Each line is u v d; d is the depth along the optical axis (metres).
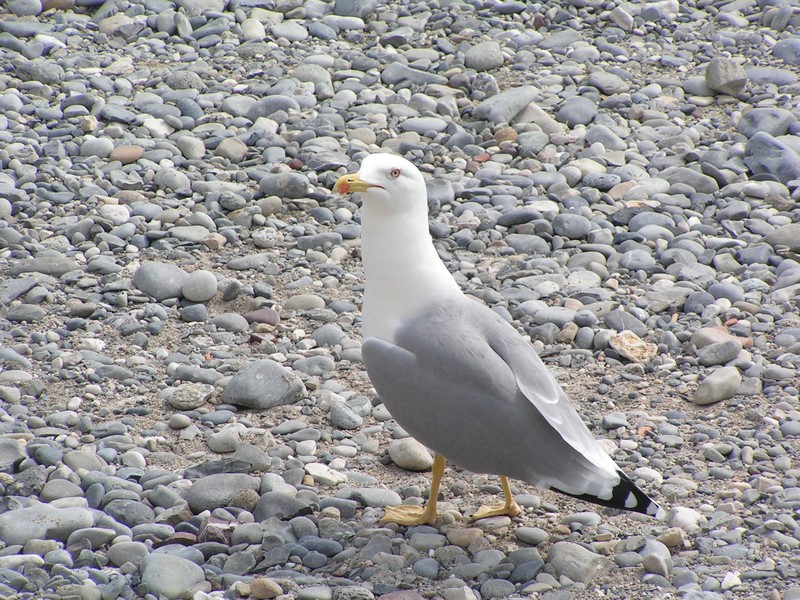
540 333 10.95
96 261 12.03
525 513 8.47
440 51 17.64
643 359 10.61
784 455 9.05
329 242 12.71
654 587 7.45
